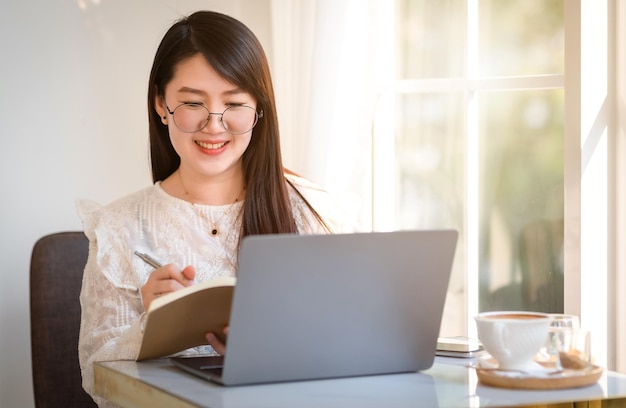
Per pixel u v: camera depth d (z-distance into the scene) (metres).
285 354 1.48
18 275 2.77
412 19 2.78
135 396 1.55
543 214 2.62
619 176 2.41
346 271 1.48
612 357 2.43
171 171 2.23
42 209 2.80
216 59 1.98
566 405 1.47
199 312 1.62
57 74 2.82
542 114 2.60
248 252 1.39
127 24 2.90
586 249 2.42
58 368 2.46
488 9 2.67
